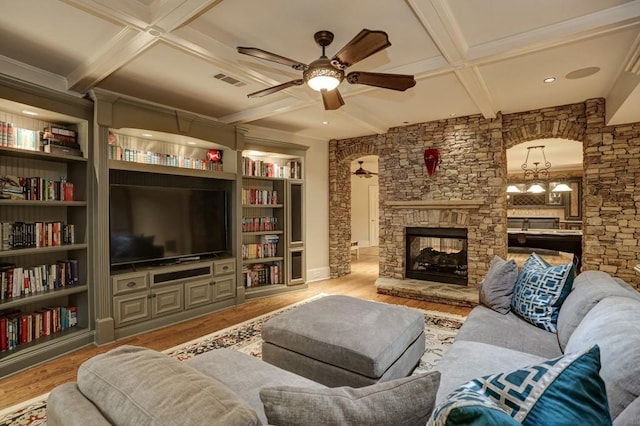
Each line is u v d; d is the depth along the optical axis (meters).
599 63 3.11
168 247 4.10
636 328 1.32
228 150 4.77
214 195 4.64
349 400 0.95
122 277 3.55
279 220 5.54
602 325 1.51
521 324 2.45
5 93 2.76
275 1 2.26
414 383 1.01
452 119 5.07
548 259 7.36
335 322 2.50
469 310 4.45
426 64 3.12
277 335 2.50
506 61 3.05
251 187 5.40
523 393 0.87
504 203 4.84
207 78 3.44
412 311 2.85
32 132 3.14
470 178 4.93
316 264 6.36
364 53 2.19
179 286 4.04
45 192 3.23
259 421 0.82
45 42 2.71
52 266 3.30
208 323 3.99
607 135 4.06
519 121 4.66
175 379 0.97
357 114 4.61
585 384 0.85
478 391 0.90
